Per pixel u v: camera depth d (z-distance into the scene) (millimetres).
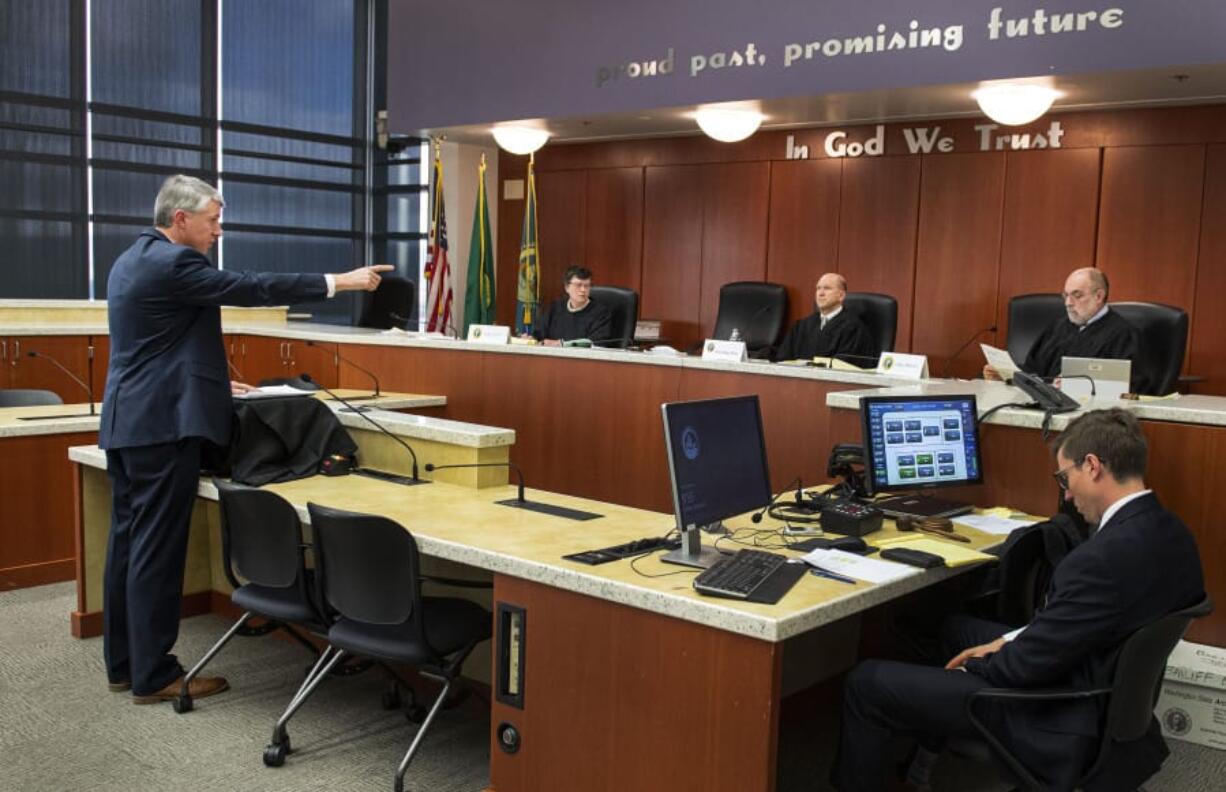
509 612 2592
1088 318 5094
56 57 8469
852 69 5859
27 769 2920
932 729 2334
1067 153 6477
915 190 7055
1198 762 3131
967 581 2934
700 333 8117
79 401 6902
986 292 6828
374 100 10516
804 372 4656
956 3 5469
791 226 7613
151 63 9008
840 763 2457
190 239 3348
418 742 2809
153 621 3305
